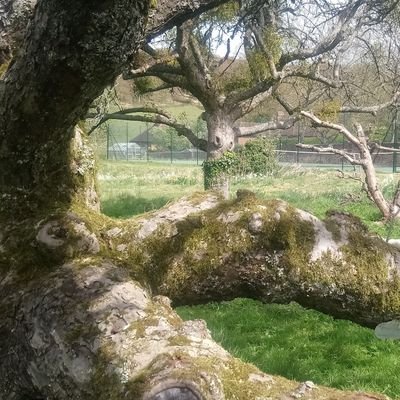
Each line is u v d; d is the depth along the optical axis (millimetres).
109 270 2723
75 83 2369
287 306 10164
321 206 21344
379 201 17469
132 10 2137
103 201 22891
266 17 17719
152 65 15102
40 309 2621
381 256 3248
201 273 3154
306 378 7285
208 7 3227
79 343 2453
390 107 20734
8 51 3062
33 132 2676
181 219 3238
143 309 2508
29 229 2938
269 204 3291
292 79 22484
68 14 2137
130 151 61438
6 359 2719
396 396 6805
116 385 2211
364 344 8570
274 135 39938
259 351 8148
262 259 3162
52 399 2553
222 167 19375
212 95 18938
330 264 3176
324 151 17094
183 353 2143
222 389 2025
